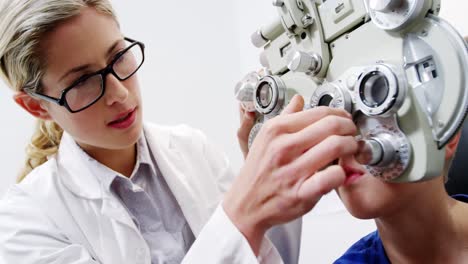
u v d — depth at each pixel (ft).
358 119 1.40
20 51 1.93
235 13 5.20
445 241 1.79
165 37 4.92
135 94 2.28
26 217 2.38
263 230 1.48
